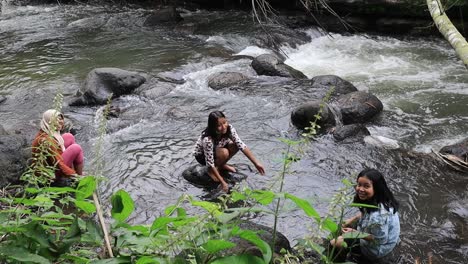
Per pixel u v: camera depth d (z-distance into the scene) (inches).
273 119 301.6
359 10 512.1
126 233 72.2
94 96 329.1
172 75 379.2
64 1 653.3
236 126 294.2
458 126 302.2
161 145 270.5
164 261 66.6
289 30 510.9
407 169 244.7
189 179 233.9
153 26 540.1
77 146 214.5
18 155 228.8
